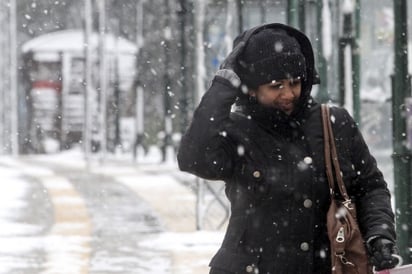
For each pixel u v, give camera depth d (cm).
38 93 5656
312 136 607
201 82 1769
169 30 3647
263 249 598
